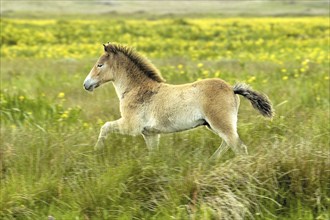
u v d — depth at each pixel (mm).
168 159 17359
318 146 17156
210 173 15906
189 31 74000
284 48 54750
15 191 15805
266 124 20641
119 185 16016
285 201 15766
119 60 19875
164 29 75688
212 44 58094
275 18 109125
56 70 39656
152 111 18781
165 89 18781
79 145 18781
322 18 103438
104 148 18859
